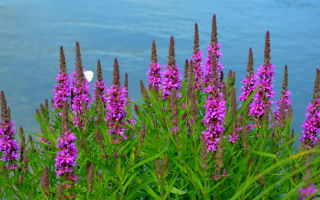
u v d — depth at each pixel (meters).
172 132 1.76
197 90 2.06
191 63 1.98
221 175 1.68
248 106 1.87
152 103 1.86
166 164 1.70
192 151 1.71
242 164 1.69
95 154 1.88
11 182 1.80
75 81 2.03
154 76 1.97
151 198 1.82
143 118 1.89
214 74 1.70
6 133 1.80
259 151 1.71
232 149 1.73
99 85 1.99
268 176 1.70
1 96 1.79
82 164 1.82
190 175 1.72
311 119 1.84
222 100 1.70
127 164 1.82
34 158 1.92
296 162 1.67
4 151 1.79
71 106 2.02
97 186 1.74
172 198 1.79
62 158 1.70
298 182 1.66
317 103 1.84
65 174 1.71
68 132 1.70
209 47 2.05
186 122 1.89
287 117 1.81
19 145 1.85
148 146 1.87
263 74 1.92
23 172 1.84
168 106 1.89
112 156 1.79
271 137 1.85
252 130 1.88
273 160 1.76
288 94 1.95
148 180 1.73
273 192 1.76
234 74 2.01
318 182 1.63
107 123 1.82
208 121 1.69
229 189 1.78
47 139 1.99
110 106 1.79
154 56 1.97
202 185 1.72
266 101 1.90
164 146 1.82
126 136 1.82
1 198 1.84
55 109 2.02
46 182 1.68
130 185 1.83
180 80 1.96
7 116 1.79
